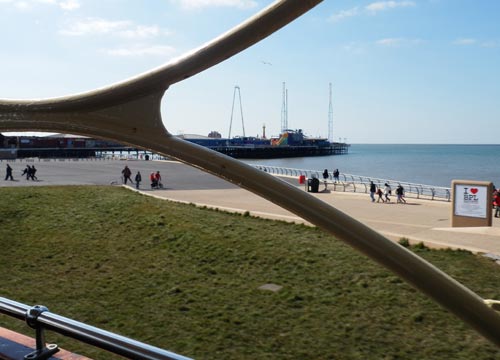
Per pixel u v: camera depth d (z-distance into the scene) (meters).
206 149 1.44
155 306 7.73
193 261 10.18
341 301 7.65
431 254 10.23
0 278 9.30
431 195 22.92
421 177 59.47
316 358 5.86
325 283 8.49
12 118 1.49
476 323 1.21
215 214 15.04
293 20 1.31
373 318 6.96
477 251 10.05
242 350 6.12
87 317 7.33
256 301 7.80
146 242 11.65
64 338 6.23
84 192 17.84
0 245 11.54
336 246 10.77
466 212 13.93
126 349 1.71
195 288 8.53
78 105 1.46
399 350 5.99
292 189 1.34
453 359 5.71
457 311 1.22
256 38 1.34
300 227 13.07
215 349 6.17
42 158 63.28
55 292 8.51
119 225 13.13
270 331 6.66
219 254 10.48
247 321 7.02
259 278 8.95
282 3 1.29
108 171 38.41
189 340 6.45
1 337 2.53
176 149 1.45
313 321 6.95
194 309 7.55
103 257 10.62
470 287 8.05
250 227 12.95
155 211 14.38
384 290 7.99
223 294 8.18
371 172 70.50
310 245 10.91
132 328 6.89
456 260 9.67
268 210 16.28
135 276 9.32
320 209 1.30
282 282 8.66
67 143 75.25
